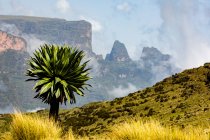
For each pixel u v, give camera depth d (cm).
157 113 6888
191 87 7869
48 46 2314
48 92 2181
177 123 5259
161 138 1025
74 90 2234
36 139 1230
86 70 2302
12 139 1236
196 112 5728
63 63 2212
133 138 1052
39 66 2252
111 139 1105
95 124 7631
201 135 1012
